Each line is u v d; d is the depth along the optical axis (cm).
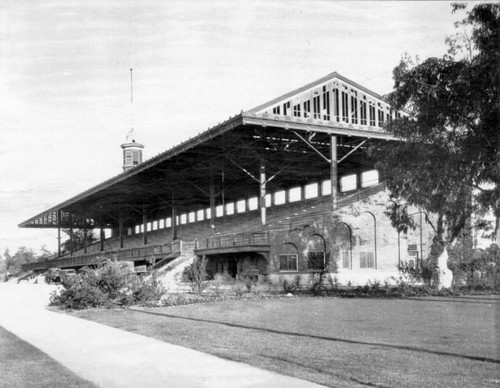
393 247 3928
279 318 1684
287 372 850
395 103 2598
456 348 1083
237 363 934
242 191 6775
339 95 3947
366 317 1680
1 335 1420
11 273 9762
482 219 3170
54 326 1605
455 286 2908
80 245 10825
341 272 3659
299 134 3975
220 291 2919
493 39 2203
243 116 3472
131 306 2272
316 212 4075
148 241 7575
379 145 2917
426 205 2723
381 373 837
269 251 3481
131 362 966
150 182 5862
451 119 2484
